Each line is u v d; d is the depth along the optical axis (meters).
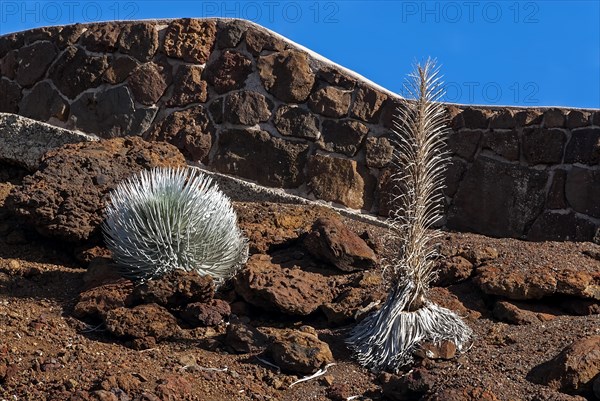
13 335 7.43
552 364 6.83
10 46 12.40
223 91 11.30
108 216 8.56
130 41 11.66
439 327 7.45
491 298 8.21
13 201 8.99
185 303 8.06
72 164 9.38
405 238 7.55
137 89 11.53
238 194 10.98
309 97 11.09
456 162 10.73
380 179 10.81
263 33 11.31
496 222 10.54
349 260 8.62
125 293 8.05
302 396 6.98
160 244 8.17
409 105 7.89
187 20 11.54
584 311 8.09
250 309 8.30
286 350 7.26
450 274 8.51
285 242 9.08
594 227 10.18
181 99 11.38
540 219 10.40
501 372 6.98
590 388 6.72
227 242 8.39
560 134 10.44
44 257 9.16
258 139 11.09
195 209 8.26
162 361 7.30
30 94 12.13
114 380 6.72
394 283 7.59
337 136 10.95
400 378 6.95
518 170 10.52
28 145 11.43
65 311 8.05
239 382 7.10
